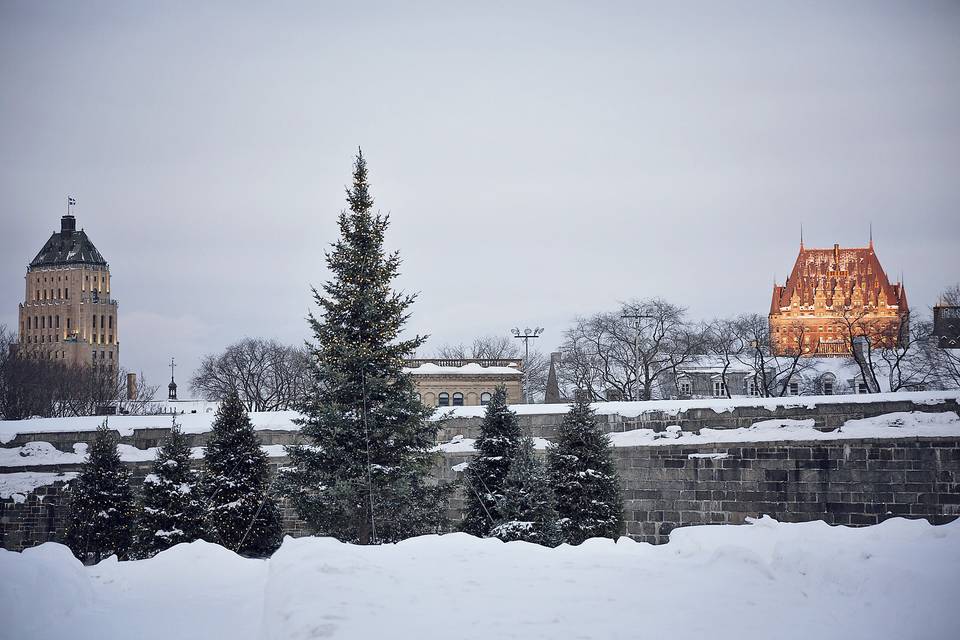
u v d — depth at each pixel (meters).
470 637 12.69
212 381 160.12
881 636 13.28
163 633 14.69
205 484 49.12
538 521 39.75
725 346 114.75
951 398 46.59
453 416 54.50
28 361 123.00
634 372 101.38
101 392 124.19
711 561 18.66
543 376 152.25
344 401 45.66
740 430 49.41
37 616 15.41
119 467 51.16
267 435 55.59
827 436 47.72
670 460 50.25
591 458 44.00
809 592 16.12
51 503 56.00
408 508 44.72
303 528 54.00
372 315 46.16
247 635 14.45
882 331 117.69
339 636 12.43
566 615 14.13
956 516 45.47
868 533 21.94
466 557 19.89
